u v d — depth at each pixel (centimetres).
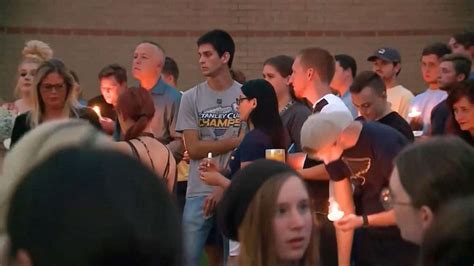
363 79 657
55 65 708
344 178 572
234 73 976
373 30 1535
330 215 569
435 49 941
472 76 885
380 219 560
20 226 137
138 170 143
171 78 1139
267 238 340
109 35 1509
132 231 138
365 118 659
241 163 679
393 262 570
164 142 872
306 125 570
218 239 793
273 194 339
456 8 1531
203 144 780
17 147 232
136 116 654
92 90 1510
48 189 138
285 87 788
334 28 1536
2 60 1485
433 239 254
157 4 1511
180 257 143
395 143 563
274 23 1530
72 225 136
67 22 1503
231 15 1520
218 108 794
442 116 784
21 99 838
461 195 268
